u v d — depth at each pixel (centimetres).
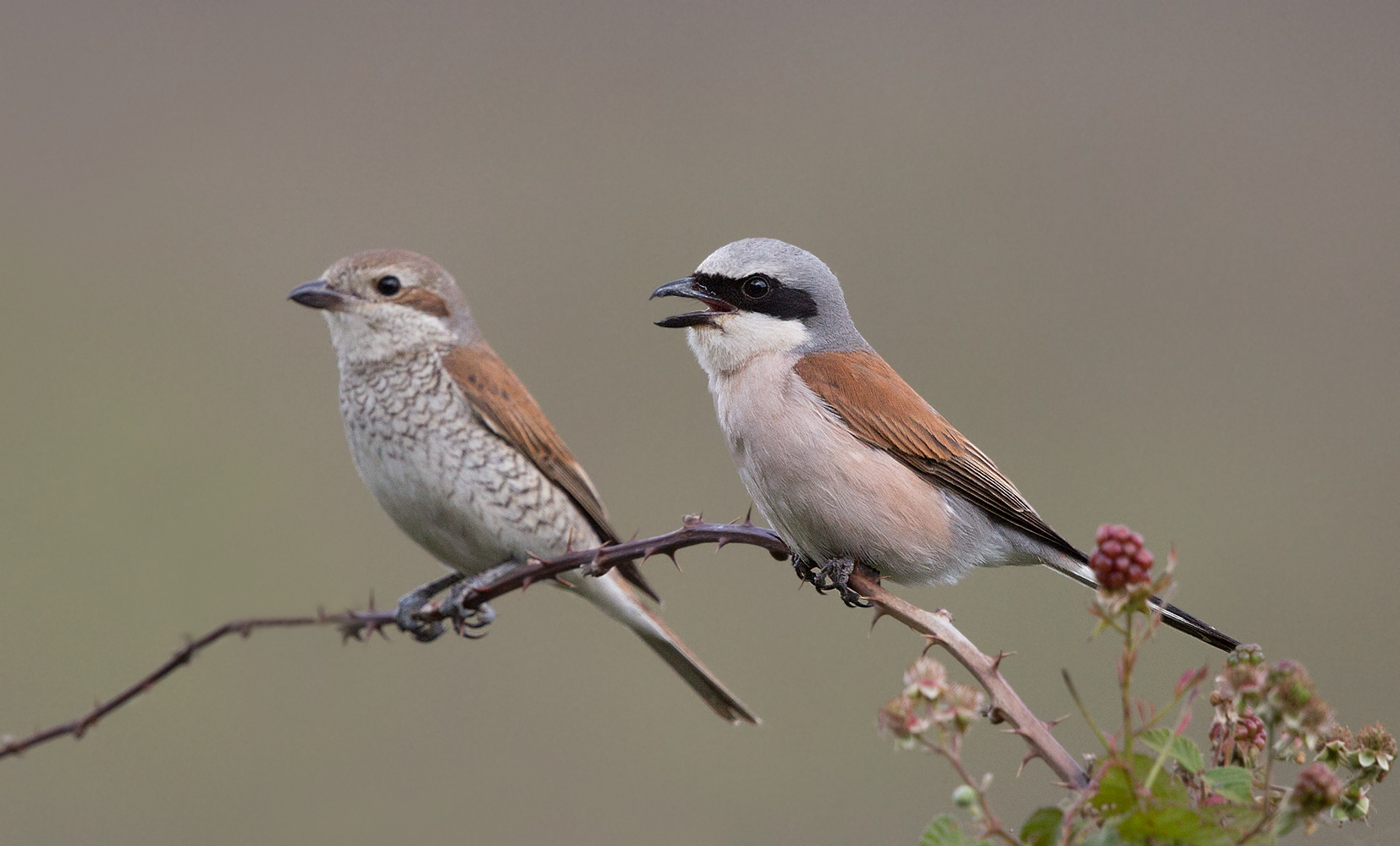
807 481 905
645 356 1711
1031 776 1223
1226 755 543
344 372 963
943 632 588
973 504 919
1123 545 468
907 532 900
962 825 493
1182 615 780
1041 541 930
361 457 969
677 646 972
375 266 945
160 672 680
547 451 952
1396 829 673
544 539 948
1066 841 475
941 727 483
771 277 951
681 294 963
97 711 670
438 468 938
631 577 980
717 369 963
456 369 944
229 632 695
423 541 981
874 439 905
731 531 754
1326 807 457
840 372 920
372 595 851
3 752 655
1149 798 472
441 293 967
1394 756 518
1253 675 495
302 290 940
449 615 842
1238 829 472
